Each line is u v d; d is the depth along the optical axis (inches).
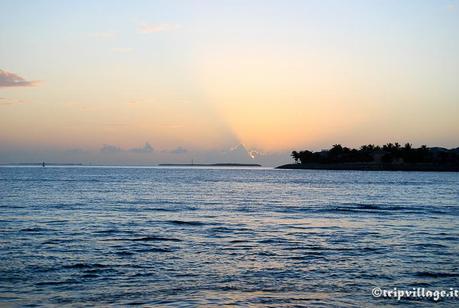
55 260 1011.3
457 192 4025.6
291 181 6752.0
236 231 1499.8
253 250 1150.3
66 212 2027.6
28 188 3922.2
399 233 1471.5
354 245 1229.7
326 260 1032.2
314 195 3607.3
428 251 1144.8
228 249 1162.6
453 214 2116.1
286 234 1437.0
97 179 6309.1
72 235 1366.9
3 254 1070.4
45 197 2910.9
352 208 2423.7
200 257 1059.3
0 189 3740.2
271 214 2090.3
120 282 841.5
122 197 3026.6
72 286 813.2
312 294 775.7
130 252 1111.0
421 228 1603.1
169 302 729.0
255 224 1699.1
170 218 1863.9
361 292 789.9
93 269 933.8
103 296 756.6
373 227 1626.5
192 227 1590.8
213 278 871.1
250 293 778.8
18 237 1318.9
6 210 2081.7
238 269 943.0
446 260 1037.8
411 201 2970.0
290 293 780.6
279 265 980.6
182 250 1143.0
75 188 4008.4
